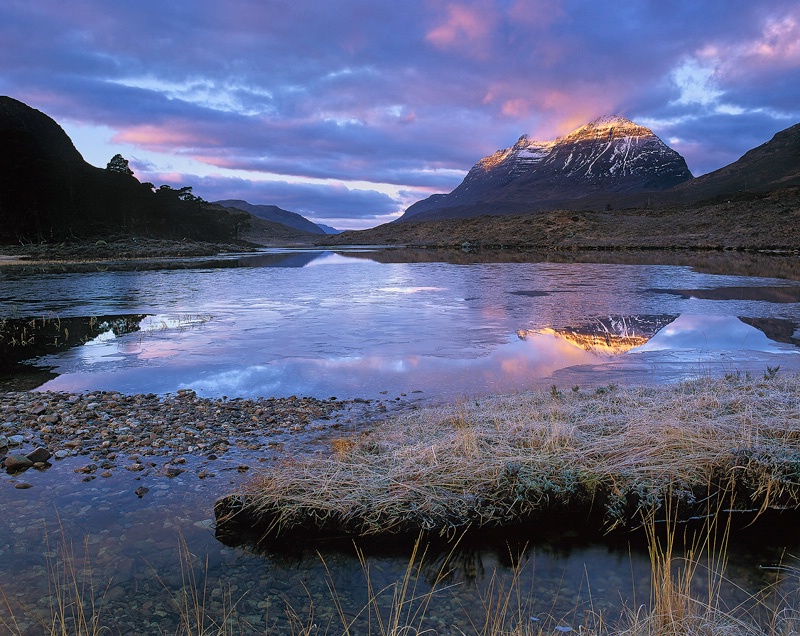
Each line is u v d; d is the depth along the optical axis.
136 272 35.06
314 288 23.41
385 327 13.59
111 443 5.96
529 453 4.90
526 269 33.44
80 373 9.41
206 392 8.22
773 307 16.39
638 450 4.83
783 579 3.57
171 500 4.68
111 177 91.25
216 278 29.38
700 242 57.28
